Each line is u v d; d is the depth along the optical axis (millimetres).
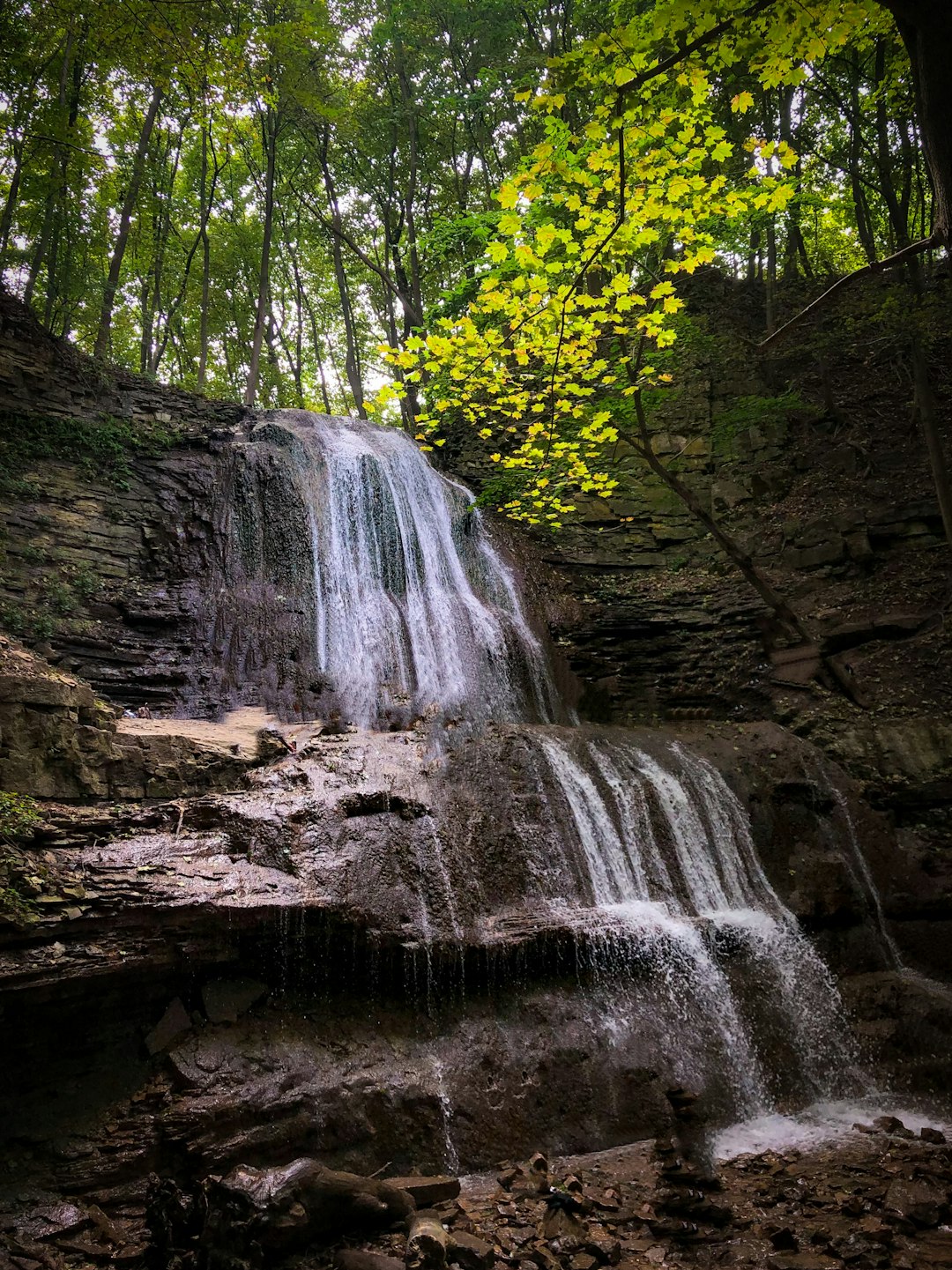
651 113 6254
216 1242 4789
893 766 12422
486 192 26516
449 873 8438
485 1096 6895
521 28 23766
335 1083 6469
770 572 16484
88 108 19266
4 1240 4980
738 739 12750
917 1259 4801
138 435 14422
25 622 10945
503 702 13906
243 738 10141
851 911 10453
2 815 6648
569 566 17828
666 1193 5734
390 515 15820
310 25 16047
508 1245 5086
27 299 16734
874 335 19094
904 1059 8695
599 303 7762
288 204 29594
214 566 13469
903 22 4059
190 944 6633
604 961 8305
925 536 15453
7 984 5598
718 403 19781
